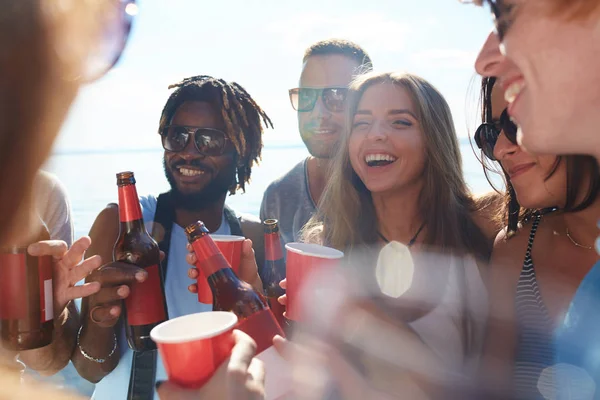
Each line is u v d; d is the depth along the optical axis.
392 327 1.48
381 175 2.02
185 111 2.24
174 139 2.21
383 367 1.44
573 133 0.80
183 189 2.21
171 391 0.89
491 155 1.68
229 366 0.83
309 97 2.92
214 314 1.00
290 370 1.04
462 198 2.15
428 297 1.96
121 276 1.36
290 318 1.34
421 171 2.06
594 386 1.16
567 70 0.76
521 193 1.51
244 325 1.06
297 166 3.04
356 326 1.37
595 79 0.75
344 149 2.17
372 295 2.01
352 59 2.99
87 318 1.61
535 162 1.44
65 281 1.34
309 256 1.30
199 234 1.24
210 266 1.23
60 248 1.22
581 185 1.37
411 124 2.01
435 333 1.90
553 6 0.73
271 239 1.60
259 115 2.48
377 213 2.16
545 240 1.64
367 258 2.09
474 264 1.99
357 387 1.22
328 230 2.27
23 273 1.14
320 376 1.05
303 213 2.91
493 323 1.72
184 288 2.04
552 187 1.43
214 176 2.24
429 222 2.06
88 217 9.81
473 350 1.88
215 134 2.22
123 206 1.45
